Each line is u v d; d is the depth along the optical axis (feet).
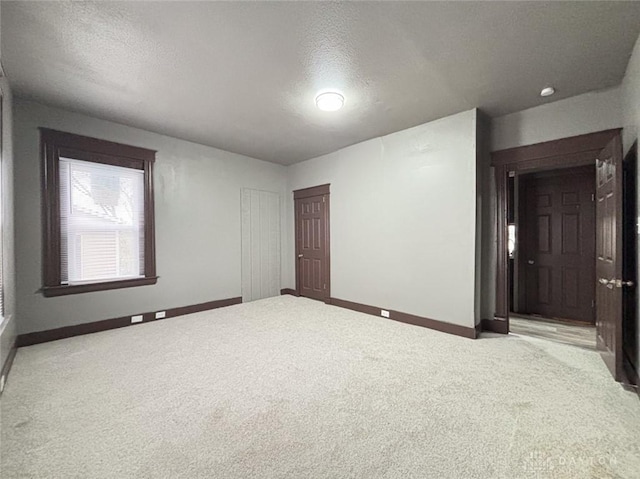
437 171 11.35
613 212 7.50
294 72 8.10
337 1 5.62
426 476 4.46
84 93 9.32
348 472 4.55
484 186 11.20
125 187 12.12
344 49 7.11
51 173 10.26
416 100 9.74
